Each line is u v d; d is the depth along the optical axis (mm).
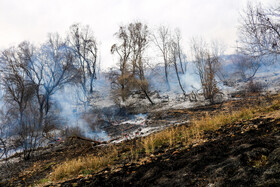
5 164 10055
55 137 16719
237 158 3324
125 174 4363
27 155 10977
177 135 7633
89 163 6180
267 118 5832
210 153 4113
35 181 6254
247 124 5953
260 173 2705
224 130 6188
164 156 5031
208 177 3154
